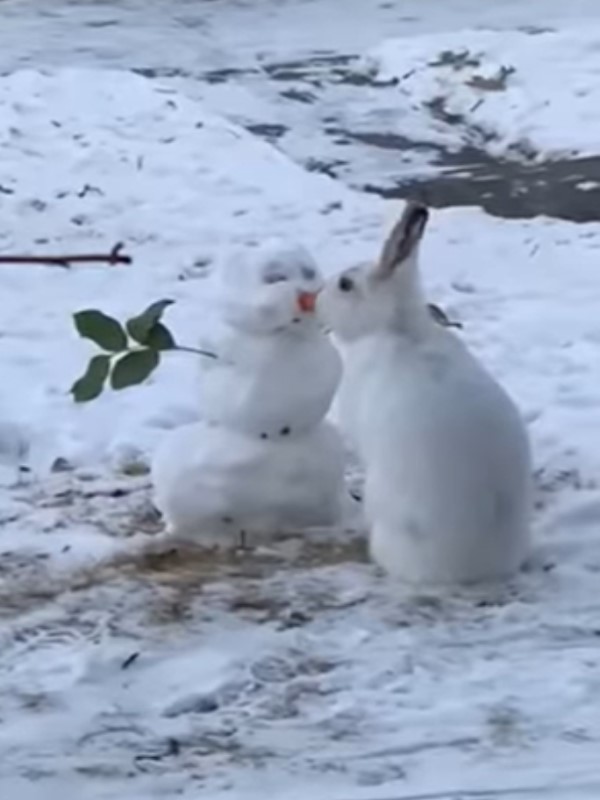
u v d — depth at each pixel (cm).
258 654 709
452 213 1431
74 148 1605
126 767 636
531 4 2269
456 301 1214
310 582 768
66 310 1216
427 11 2252
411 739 650
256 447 800
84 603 757
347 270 767
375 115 1770
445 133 1714
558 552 794
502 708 668
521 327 1161
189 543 815
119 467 944
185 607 750
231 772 630
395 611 741
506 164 1609
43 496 901
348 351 775
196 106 1745
